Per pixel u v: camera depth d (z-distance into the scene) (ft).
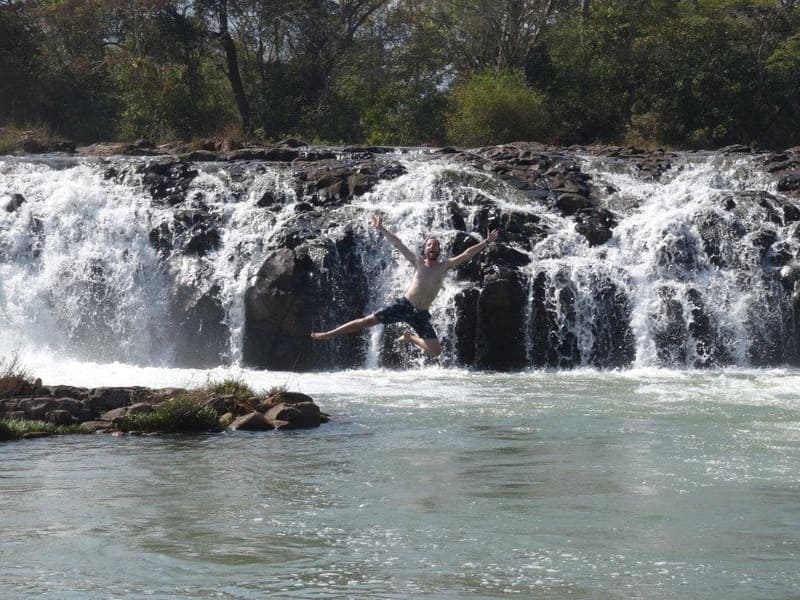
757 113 166.40
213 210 88.02
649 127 166.09
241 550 27.66
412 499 33.58
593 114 169.48
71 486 35.58
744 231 85.20
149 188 91.35
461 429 47.73
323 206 89.04
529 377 71.00
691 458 40.27
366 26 185.16
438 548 27.86
